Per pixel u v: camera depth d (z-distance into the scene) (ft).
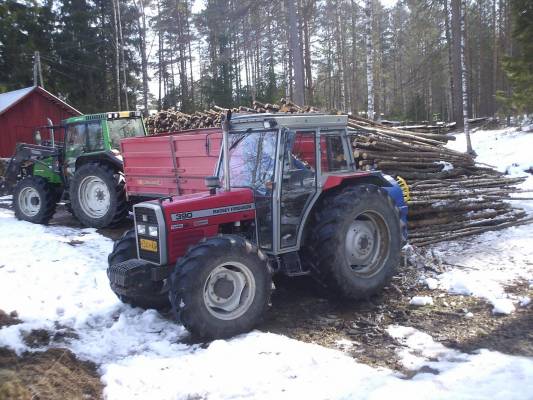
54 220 38.42
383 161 27.73
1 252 26.71
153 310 17.69
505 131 70.38
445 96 145.89
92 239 30.50
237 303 15.81
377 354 14.48
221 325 15.25
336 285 17.81
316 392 12.06
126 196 32.40
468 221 27.89
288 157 17.46
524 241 24.72
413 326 16.38
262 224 17.58
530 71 56.34
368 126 32.68
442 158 31.89
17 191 37.24
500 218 28.55
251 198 17.52
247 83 116.67
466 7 87.40
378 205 18.69
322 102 110.22
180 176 27.99
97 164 33.55
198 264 14.92
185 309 14.78
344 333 16.15
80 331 16.76
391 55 145.69
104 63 110.32
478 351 14.16
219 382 12.77
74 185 34.19
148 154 29.66
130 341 15.78
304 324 16.93
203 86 111.45
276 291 20.11
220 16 69.62
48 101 72.13
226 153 17.17
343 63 114.52
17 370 13.14
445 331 15.81
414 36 124.57
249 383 12.66
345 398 11.69
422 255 23.21
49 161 37.83
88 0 110.93
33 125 70.44
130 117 36.55
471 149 58.85
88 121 35.50
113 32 109.09
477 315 16.84
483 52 113.60
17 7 100.27
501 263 21.72
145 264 16.61
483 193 30.42
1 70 97.81
